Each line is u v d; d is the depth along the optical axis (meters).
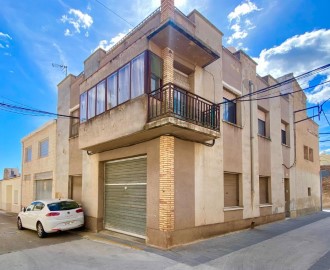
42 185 19.03
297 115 19.16
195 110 9.25
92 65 13.63
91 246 9.04
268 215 13.88
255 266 6.66
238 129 12.24
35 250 8.66
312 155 21.62
